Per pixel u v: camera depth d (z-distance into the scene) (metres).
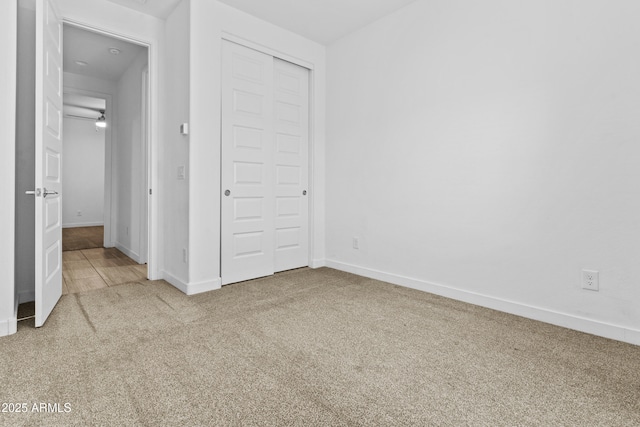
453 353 1.83
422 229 3.04
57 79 2.51
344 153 3.75
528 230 2.38
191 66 2.83
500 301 2.53
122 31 3.01
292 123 3.76
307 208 3.96
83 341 1.91
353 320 2.30
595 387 1.51
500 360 1.76
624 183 2.00
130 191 4.45
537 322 2.30
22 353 1.76
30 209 2.67
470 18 2.65
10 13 1.98
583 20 2.11
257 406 1.35
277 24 3.43
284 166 3.71
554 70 2.23
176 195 3.08
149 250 3.31
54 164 2.44
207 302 2.64
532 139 2.35
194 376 1.56
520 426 1.25
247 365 1.67
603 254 2.07
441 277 2.90
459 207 2.76
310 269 3.85
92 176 8.14
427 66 2.95
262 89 3.39
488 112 2.57
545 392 1.47
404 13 3.12
